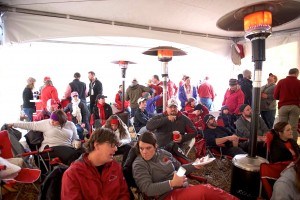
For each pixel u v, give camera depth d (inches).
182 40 215.9
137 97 203.8
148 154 69.9
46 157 106.2
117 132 122.0
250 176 81.4
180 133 116.7
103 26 178.2
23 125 113.0
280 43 213.3
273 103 188.9
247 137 132.9
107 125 122.6
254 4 69.9
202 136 127.3
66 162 101.9
